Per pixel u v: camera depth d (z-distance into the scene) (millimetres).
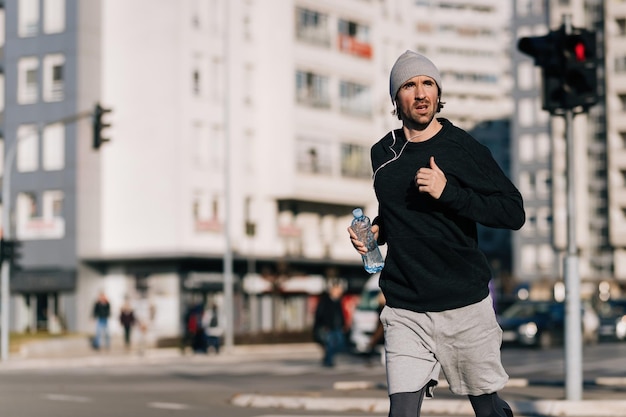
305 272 76875
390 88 6781
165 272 68375
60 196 69500
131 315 59875
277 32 75250
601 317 58750
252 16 74875
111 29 70312
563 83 15578
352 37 81375
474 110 148750
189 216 68688
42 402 20062
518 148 118000
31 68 70938
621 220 105625
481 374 6656
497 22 152500
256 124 74562
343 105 80062
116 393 22828
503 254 135250
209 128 70625
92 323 69125
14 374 33625
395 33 87000
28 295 70000
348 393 19891
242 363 41031
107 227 69812
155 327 68188
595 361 33906
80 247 68812
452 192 6398
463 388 6750
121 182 69625
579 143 108750
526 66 118062
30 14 71062
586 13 108875
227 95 61094
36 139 70438
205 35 70688
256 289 72500
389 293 6703
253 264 71938
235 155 72438
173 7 68688
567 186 15930
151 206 68750
